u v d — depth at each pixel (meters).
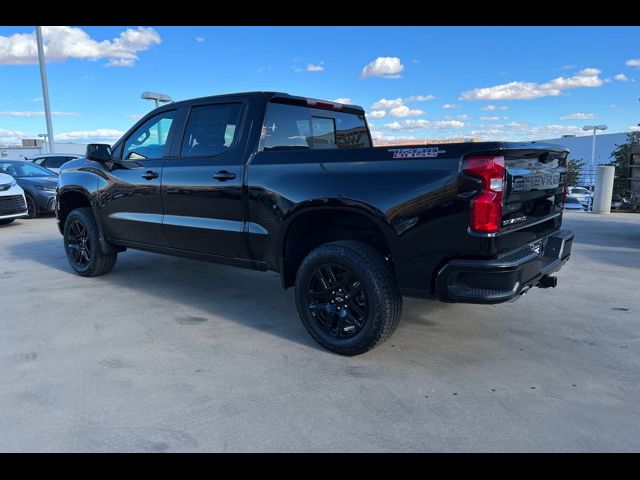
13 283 5.55
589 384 3.08
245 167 3.89
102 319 4.34
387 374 3.23
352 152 3.35
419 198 3.04
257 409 2.80
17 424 2.64
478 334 3.94
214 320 4.32
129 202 4.94
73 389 3.03
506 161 2.96
